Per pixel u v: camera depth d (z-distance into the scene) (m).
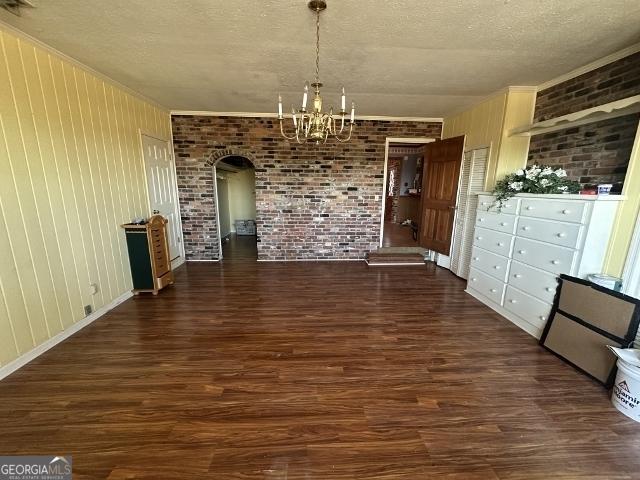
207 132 4.62
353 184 4.94
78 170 2.68
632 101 2.02
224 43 2.28
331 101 3.90
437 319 2.96
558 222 2.39
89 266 2.81
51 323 2.38
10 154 2.04
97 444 1.50
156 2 1.74
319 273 4.40
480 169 3.80
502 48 2.31
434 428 1.63
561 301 2.35
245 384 1.96
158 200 4.15
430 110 4.34
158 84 3.27
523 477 1.36
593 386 1.99
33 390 1.88
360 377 2.05
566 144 2.82
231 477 1.34
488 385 1.99
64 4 1.75
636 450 1.51
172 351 2.34
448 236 4.47
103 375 2.04
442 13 1.83
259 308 3.16
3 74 2.00
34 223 2.23
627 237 2.11
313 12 1.84
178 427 1.61
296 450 1.48
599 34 2.07
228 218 7.12
